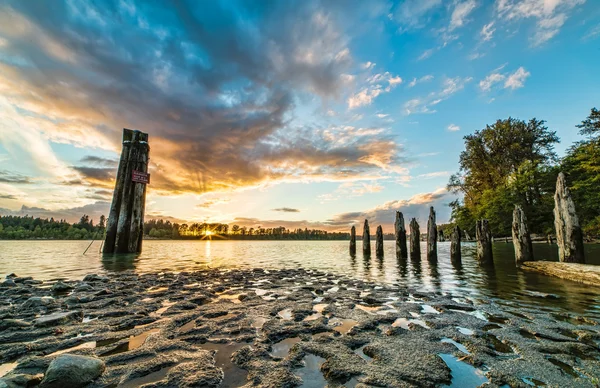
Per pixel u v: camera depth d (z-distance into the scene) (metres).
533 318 6.25
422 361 4.08
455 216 54.00
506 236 41.34
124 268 15.98
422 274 14.11
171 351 4.51
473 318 6.29
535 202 36.41
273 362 4.08
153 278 11.98
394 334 5.29
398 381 3.52
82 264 17.64
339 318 6.36
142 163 24.50
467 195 51.91
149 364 3.99
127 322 5.97
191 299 7.90
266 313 6.71
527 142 42.28
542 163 37.50
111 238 23.56
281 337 5.17
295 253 35.53
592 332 5.19
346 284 11.07
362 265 19.02
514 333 5.30
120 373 3.74
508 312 6.77
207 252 37.00
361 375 3.67
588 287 9.95
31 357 4.16
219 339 5.05
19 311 6.84
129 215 23.86
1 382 3.21
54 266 16.50
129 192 23.94
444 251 35.50
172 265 18.12
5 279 11.62
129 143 24.28
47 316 5.99
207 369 3.83
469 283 11.12
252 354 4.35
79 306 7.28
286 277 13.14
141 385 3.44
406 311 6.94
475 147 45.22
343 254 32.75
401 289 9.85
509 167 42.62
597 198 26.36
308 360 4.20
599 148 27.12
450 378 3.61
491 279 12.07
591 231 27.17
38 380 3.51
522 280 11.65
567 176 32.09
